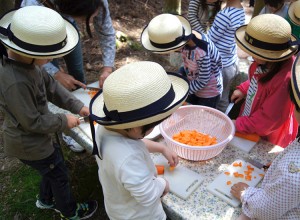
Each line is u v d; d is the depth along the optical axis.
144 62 1.23
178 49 2.25
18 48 1.47
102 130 1.35
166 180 1.50
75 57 2.60
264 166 1.63
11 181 2.61
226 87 2.90
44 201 2.30
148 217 1.39
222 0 3.10
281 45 1.69
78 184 2.56
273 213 1.22
